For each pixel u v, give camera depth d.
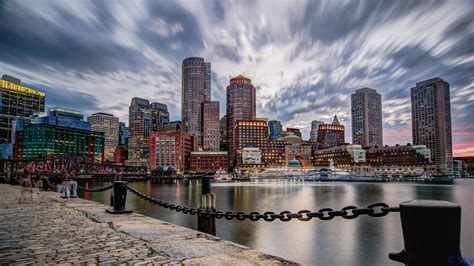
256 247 23.44
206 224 11.50
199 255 5.91
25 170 19.19
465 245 24.38
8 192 27.80
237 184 143.50
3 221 10.97
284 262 5.31
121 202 13.04
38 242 7.56
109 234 8.37
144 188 111.44
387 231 28.64
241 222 33.22
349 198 67.44
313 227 30.56
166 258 5.81
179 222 33.47
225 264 5.25
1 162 151.12
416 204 2.96
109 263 5.64
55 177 138.88
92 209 14.62
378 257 20.67
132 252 6.36
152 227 9.32
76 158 179.25
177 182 170.12
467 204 57.19
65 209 14.68
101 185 134.38
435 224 2.84
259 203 57.34
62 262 5.82
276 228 30.03
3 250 6.80
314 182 166.00
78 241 7.59
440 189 101.56
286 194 79.31
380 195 75.62
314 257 20.81
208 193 11.75
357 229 29.47
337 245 23.95
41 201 19.19
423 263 2.88
